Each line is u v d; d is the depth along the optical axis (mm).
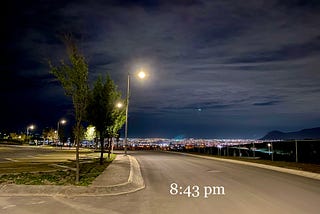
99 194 12672
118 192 13148
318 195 12531
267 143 31594
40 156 36688
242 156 37625
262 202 11258
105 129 24234
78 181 14797
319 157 23875
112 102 24219
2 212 9781
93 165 24078
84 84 15055
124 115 28156
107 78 23875
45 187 13367
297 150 26188
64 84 14750
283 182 16047
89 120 23844
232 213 9734
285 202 11250
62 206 10578
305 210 10094
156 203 11117
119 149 75250
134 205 10789
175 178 17703
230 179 17250
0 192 12680
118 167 22453
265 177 18078
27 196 12109
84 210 10062
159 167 24438
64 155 39438
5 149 55125
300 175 19016
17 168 21266
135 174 18781
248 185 15086
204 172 20781
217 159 34469
